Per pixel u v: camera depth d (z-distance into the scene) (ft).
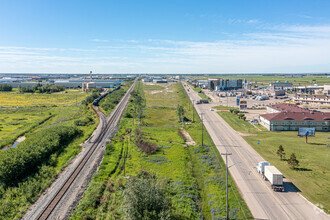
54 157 222.07
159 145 264.52
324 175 183.01
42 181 176.55
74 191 162.71
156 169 200.23
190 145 273.33
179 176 187.11
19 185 168.76
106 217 133.08
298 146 252.83
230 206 146.51
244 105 485.56
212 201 154.20
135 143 266.98
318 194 157.17
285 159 217.77
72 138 286.87
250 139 285.43
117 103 583.99
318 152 232.32
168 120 409.90
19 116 450.30
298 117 326.85
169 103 614.34
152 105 568.41
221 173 194.29
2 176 168.25
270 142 269.64
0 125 376.68
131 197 123.44
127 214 120.47
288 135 300.40
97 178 179.93
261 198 155.02
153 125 371.35
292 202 149.18
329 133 307.17
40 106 554.87
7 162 178.60
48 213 136.98
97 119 401.49
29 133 325.83
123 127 346.74
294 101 610.24
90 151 243.19
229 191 164.35
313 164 203.62
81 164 209.26
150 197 123.03
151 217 118.01
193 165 217.97
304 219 132.57
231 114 454.81
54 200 151.02
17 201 149.59
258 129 336.90
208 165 212.84
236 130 332.60
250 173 192.54
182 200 149.69
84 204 143.95
